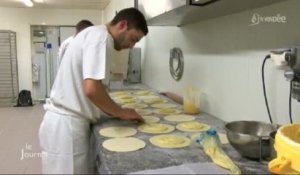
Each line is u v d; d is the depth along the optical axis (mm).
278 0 1188
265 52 1312
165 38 2695
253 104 1418
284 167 854
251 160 1043
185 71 2246
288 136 952
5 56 6152
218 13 1590
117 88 2967
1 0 5473
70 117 1461
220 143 1171
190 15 1697
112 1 5445
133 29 1460
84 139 1511
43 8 6496
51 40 6641
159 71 2912
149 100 2289
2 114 5305
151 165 1001
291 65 1064
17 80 6430
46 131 1489
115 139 1292
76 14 6715
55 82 1514
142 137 1331
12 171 2656
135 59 3619
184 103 1886
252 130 1212
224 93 1683
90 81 1304
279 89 1236
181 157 1077
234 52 1562
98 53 1325
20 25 6453
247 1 1220
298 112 1136
